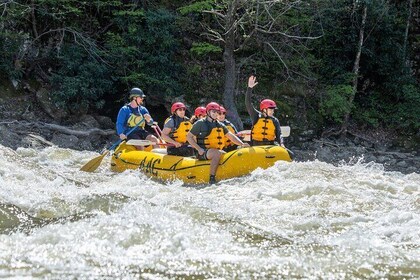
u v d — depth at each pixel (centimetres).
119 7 2702
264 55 2750
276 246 766
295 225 865
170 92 2506
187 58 2728
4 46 2369
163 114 2594
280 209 951
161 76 2539
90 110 2512
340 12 2856
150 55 2545
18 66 2403
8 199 910
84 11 2622
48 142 2208
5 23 2438
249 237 795
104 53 2492
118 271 662
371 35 2925
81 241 747
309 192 1047
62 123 2403
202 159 1294
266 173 1202
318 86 2800
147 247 737
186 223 825
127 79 2505
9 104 2353
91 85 2436
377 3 2852
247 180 1195
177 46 2625
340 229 853
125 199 919
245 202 998
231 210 927
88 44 2512
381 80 3009
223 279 652
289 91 2728
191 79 2645
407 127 2869
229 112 2456
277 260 713
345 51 2888
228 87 2472
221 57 2797
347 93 2753
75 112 2425
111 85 2512
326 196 1023
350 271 686
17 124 2267
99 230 782
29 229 798
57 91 2372
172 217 846
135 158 1402
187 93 2603
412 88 2922
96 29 2656
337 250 757
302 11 2705
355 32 2859
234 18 2452
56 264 676
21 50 2408
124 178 1296
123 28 2562
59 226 799
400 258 732
